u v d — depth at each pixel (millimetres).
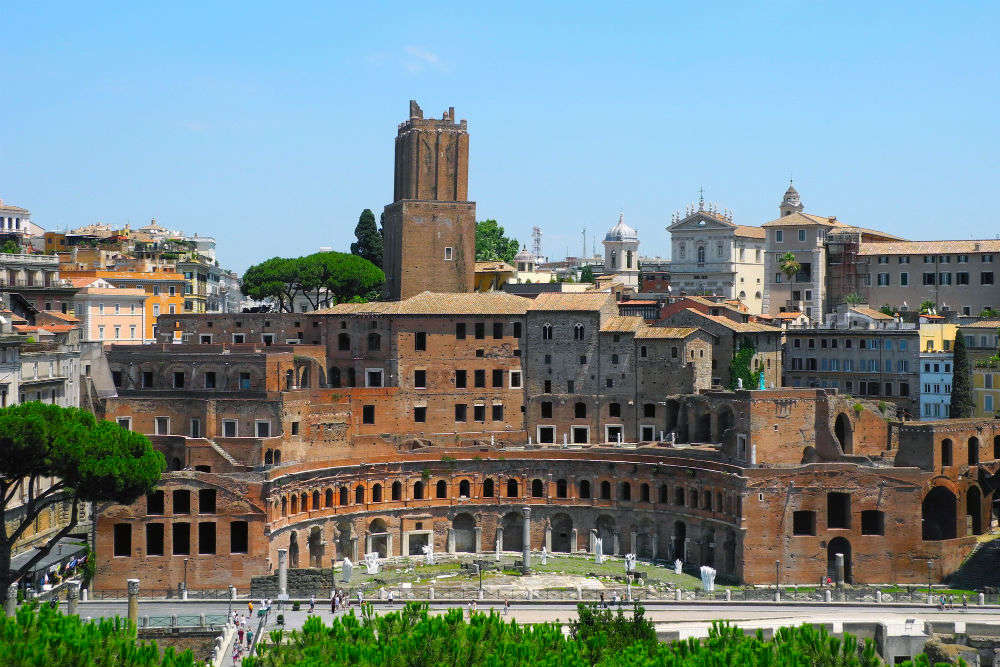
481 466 189875
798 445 177250
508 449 191250
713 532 174375
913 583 165125
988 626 132250
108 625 101625
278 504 164625
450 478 188875
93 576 156625
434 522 187625
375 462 182500
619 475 186875
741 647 99312
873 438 186250
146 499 156875
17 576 130625
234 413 179500
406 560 180000
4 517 142875
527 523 168875
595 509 187875
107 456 131125
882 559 165750
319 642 103000
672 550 180500
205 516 158500
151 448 137750
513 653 99188
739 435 176875
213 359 190375
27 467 128625
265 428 179000
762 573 165750
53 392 169625
